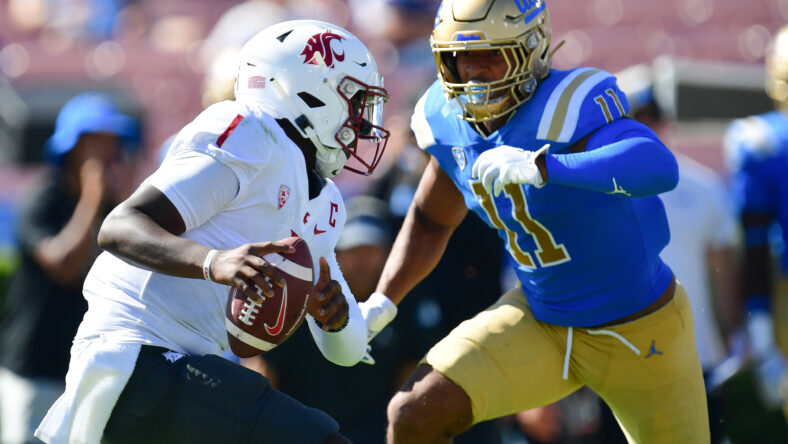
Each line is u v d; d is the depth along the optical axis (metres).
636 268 11.94
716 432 17.91
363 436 16.77
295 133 11.05
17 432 18.39
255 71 11.04
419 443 11.94
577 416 18.69
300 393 16.62
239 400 10.08
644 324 12.06
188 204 9.89
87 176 18.64
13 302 18.64
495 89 11.25
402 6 32.88
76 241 18.22
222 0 40.94
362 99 11.28
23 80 35.91
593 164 10.52
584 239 11.66
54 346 18.38
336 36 11.12
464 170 12.04
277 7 36.50
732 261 19.08
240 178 10.14
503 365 12.04
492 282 17.86
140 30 40.28
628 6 39.16
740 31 38.31
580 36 38.00
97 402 10.16
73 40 38.72
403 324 17.41
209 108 10.47
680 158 18.92
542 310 12.30
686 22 38.88
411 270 13.23
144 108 29.27
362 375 16.89
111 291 10.48
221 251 9.65
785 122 19.39
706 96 25.69
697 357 12.56
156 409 10.12
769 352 19.48
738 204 19.62
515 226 11.91
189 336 10.48
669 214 18.31
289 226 10.64
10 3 40.31
